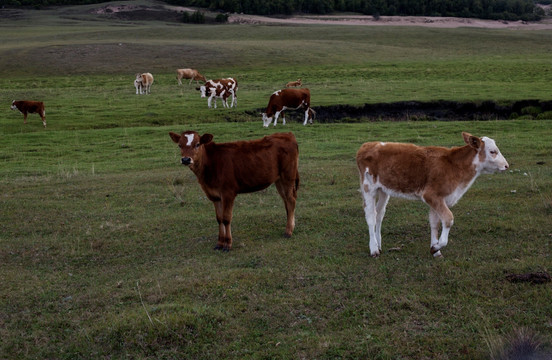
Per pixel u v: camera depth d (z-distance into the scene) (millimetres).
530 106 29422
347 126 25078
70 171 17750
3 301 7617
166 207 12500
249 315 6750
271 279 7723
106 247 9812
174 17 120625
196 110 30531
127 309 7121
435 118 29297
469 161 7867
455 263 7848
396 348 5809
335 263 8258
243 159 9195
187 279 7910
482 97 30625
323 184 14102
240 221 10914
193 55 60125
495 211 10359
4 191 14570
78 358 6113
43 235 10750
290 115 29109
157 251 9516
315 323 6488
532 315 6219
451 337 5938
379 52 64875
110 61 56500
